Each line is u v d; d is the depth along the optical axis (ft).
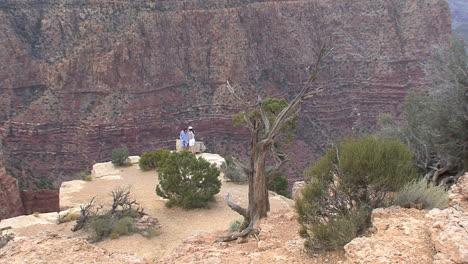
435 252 25.30
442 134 69.21
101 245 58.39
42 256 31.96
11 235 62.49
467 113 66.33
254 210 45.32
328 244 31.14
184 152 80.43
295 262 30.14
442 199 36.11
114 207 69.72
